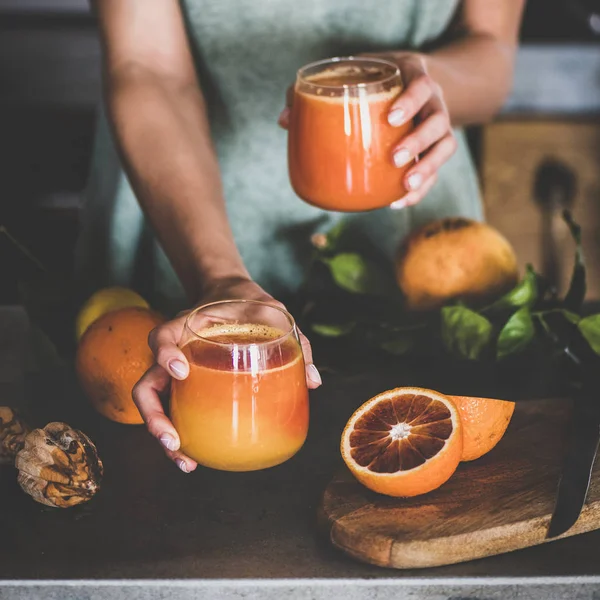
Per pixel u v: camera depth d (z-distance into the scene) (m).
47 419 1.09
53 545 0.89
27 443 0.93
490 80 1.37
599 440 0.97
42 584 0.84
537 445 1.01
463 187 1.57
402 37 1.47
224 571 0.85
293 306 1.29
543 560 0.87
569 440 0.99
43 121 2.39
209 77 1.46
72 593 0.84
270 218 1.53
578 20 2.41
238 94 1.46
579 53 2.30
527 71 2.32
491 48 1.42
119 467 1.01
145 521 0.92
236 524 0.92
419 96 1.03
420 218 1.53
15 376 1.17
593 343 1.11
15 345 1.25
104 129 1.51
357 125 1.02
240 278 1.05
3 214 2.43
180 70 1.35
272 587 0.84
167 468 1.01
